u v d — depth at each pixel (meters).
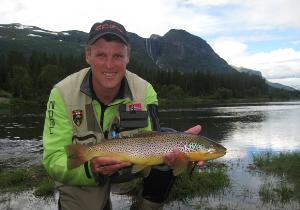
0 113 13.34
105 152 1.00
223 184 2.49
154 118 1.17
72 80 1.11
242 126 8.32
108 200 1.22
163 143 1.01
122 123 1.12
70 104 1.09
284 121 9.73
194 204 2.11
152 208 1.25
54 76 23.09
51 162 1.06
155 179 1.21
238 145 5.27
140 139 1.01
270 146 5.16
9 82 24.06
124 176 1.17
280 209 2.04
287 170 3.06
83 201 1.14
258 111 14.85
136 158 1.01
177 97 29.48
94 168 1.02
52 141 1.07
